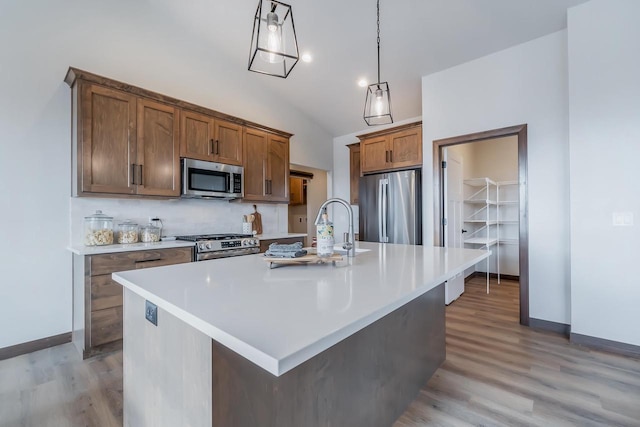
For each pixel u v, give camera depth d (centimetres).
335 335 70
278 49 162
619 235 236
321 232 158
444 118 351
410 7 271
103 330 238
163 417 107
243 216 406
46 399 182
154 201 322
